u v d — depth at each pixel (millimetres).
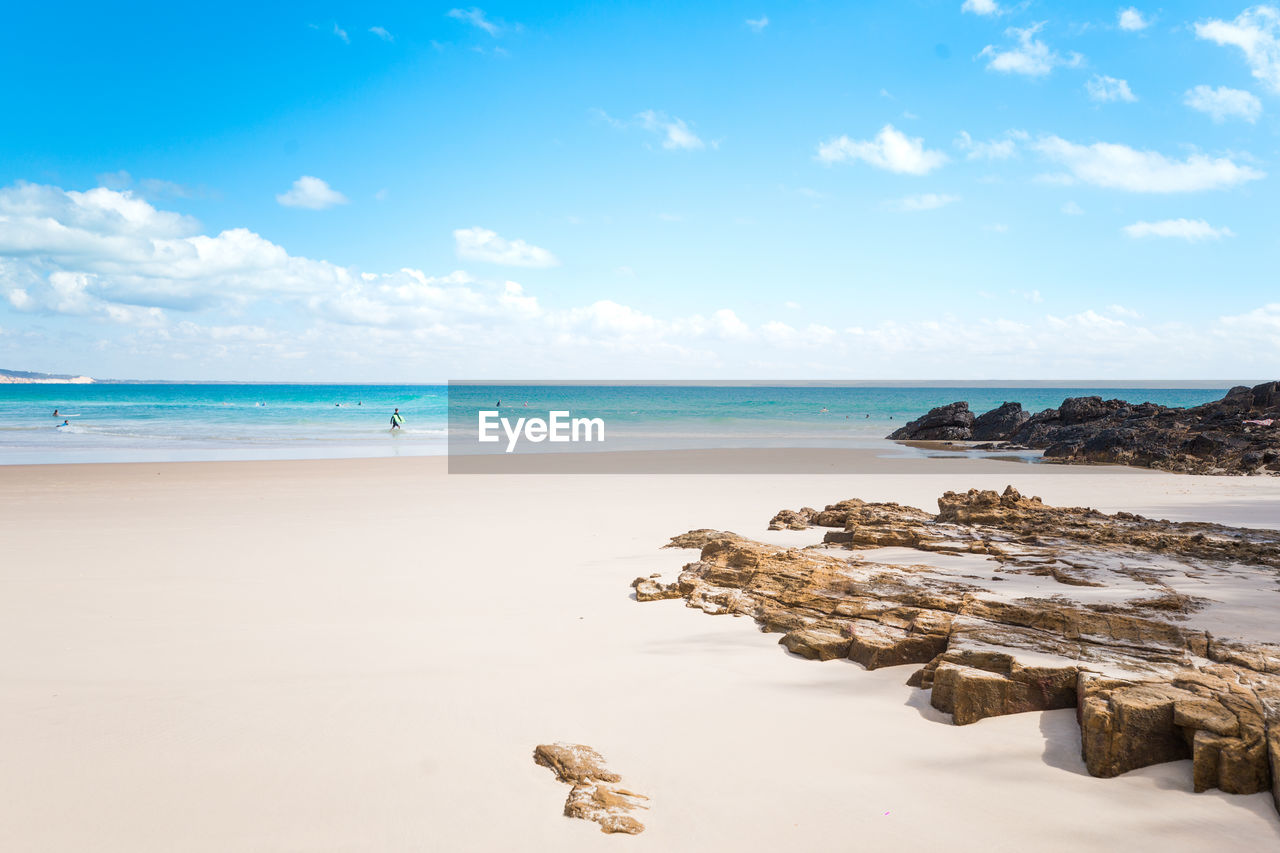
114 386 182000
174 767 4332
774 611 6867
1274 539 9078
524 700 5242
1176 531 9688
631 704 5148
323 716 5012
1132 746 4059
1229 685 4332
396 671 5891
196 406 73688
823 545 9539
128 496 17656
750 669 5766
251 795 4016
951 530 9508
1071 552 8188
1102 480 21234
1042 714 4695
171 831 3689
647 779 4145
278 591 8648
